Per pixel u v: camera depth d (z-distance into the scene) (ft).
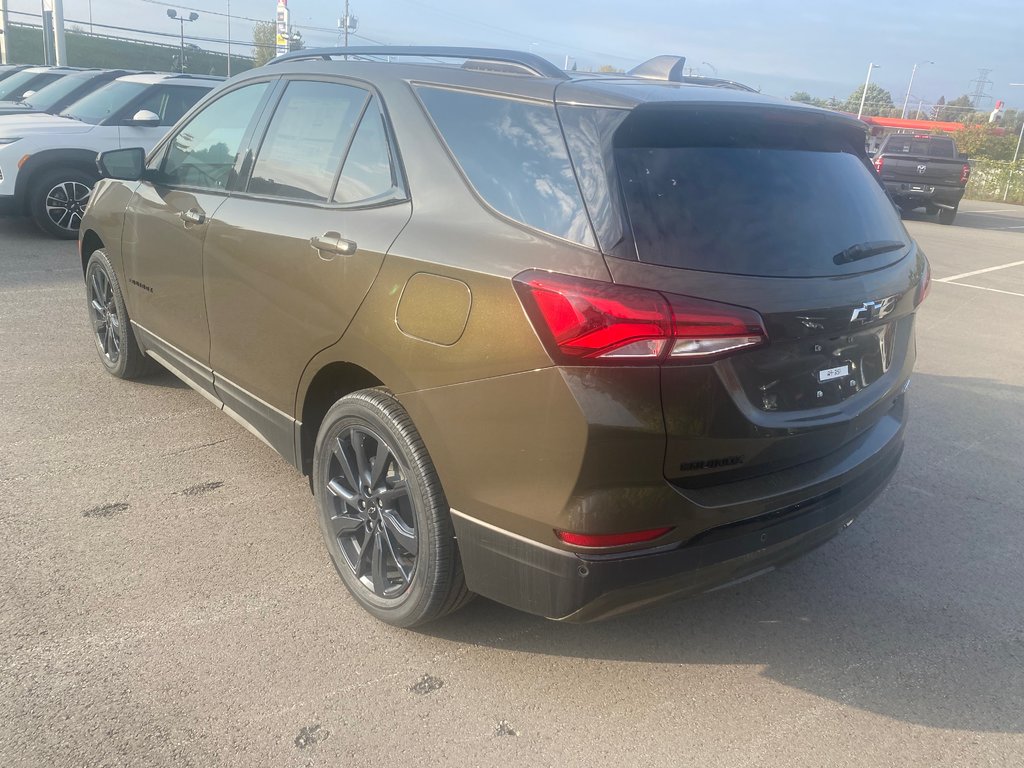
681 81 10.14
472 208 8.27
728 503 7.63
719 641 9.73
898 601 10.78
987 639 10.06
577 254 7.27
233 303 11.29
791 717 8.52
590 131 7.68
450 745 7.82
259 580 10.24
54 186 30.22
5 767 7.16
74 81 36.50
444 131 8.91
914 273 9.75
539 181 7.84
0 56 107.14
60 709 7.89
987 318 29.01
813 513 8.52
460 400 7.84
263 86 11.98
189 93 33.32
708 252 7.43
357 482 9.61
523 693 8.61
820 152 9.21
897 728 8.45
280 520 11.69
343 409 9.36
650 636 9.73
